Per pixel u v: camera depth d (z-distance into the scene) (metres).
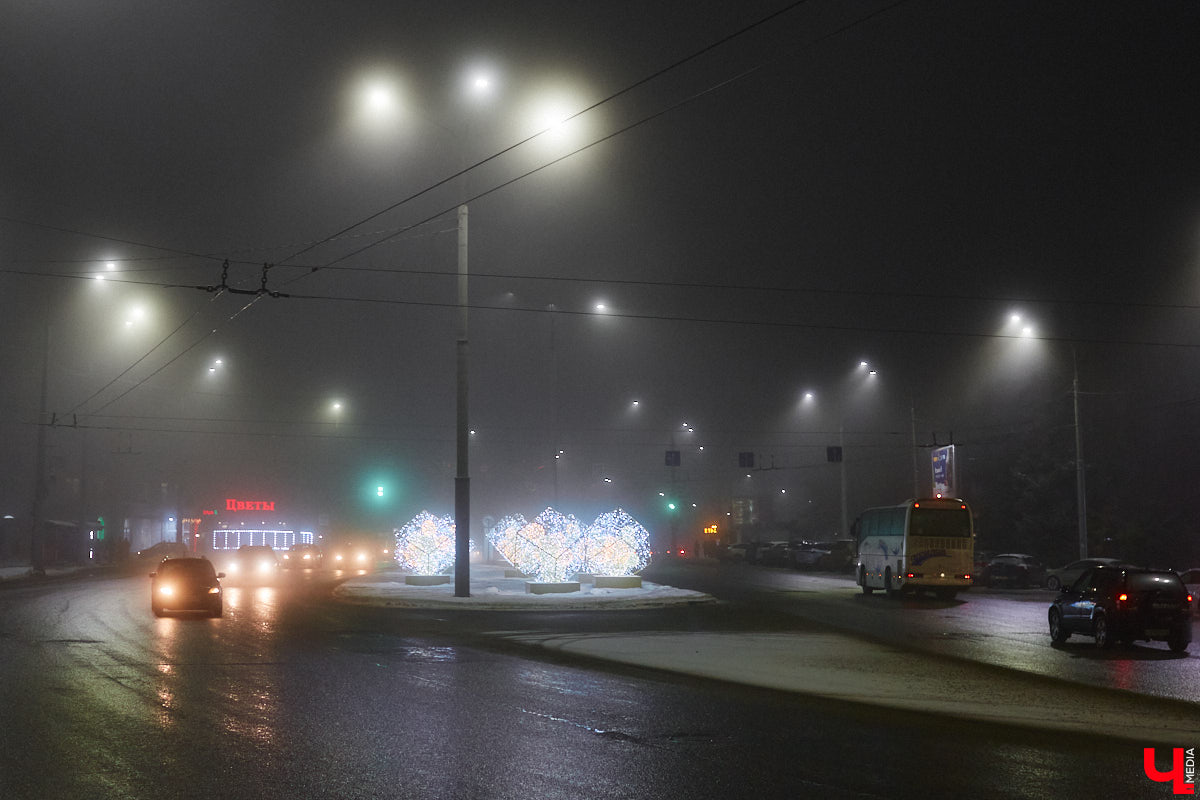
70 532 67.38
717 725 12.44
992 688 16.44
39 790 8.95
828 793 9.09
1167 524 55.75
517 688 15.44
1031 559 54.22
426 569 47.59
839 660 20.06
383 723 12.30
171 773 9.60
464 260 36.12
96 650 19.98
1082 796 9.20
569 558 40.84
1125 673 18.88
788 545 76.88
